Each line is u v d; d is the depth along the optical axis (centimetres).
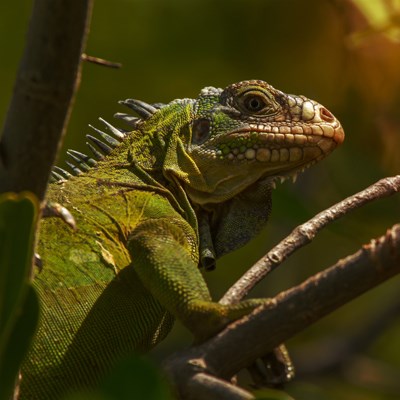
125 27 1920
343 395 1859
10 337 586
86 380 854
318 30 1869
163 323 938
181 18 1914
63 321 848
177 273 812
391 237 654
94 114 1900
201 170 1006
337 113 1697
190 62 1919
